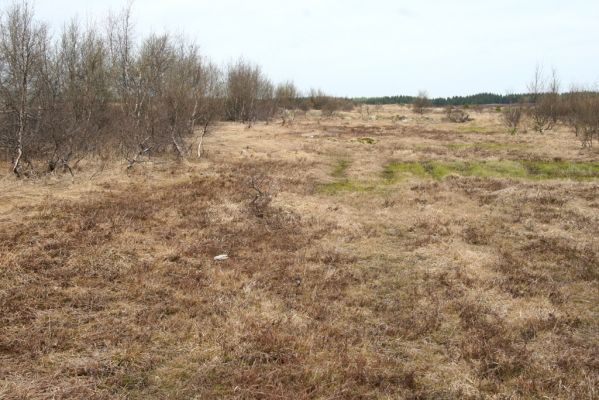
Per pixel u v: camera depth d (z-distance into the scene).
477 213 13.10
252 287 7.94
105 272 8.13
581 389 5.15
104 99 22.83
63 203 11.95
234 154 22.67
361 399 5.10
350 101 81.25
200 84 24.08
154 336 6.22
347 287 8.22
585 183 16.34
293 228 11.44
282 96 56.19
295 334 6.32
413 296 7.86
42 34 19.08
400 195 15.29
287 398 4.96
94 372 5.34
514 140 30.44
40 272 7.89
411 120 52.34
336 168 20.69
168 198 13.33
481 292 7.98
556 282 8.44
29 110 16.88
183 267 8.72
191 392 5.10
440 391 5.29
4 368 5.28
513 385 5.37
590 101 30.34
